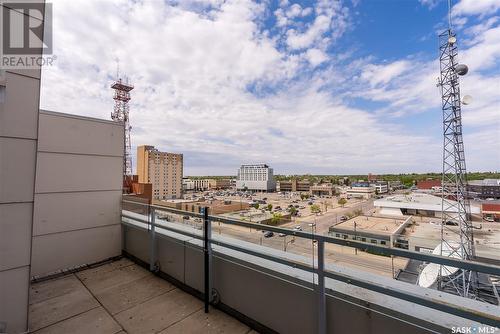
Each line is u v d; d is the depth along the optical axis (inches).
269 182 4525.1
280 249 79.7
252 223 87.3
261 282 84.6
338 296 65.7
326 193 3582.7
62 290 115.6
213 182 5034.5
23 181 80.4
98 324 89.2
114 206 164.1
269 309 82.0
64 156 144.1
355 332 63.9
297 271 77.7
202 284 106.1
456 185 507.8
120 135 169.6
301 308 73.9
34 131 82.6
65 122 145.0
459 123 520.1
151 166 2429.9
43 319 92.3
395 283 61.3
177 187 2662.4
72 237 145.3
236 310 92.5
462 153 511.5
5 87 76.7
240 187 4662.9
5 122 76.9
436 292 57.6
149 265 140.8
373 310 59.3
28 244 81.5
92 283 123.0
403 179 4362.7
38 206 134.3
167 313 95.9
